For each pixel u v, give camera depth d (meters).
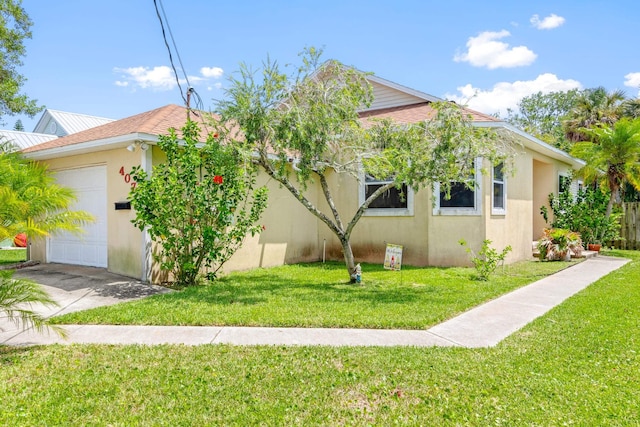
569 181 17.08
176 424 3.20
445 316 6.12
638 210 16.89
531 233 13.91
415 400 3.60
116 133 9.23
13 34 18.20
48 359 4.43
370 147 8.42
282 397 3.63
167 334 5.32
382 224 11.93
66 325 5.70
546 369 4.20
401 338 5.23
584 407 3.44
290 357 4.52
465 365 4.31
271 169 8.16
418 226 11.41
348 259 8.75
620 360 4.42
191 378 3.98
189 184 8.13
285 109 7.53
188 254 8.40
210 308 6.43
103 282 8.47
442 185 8.72
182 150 8.35
